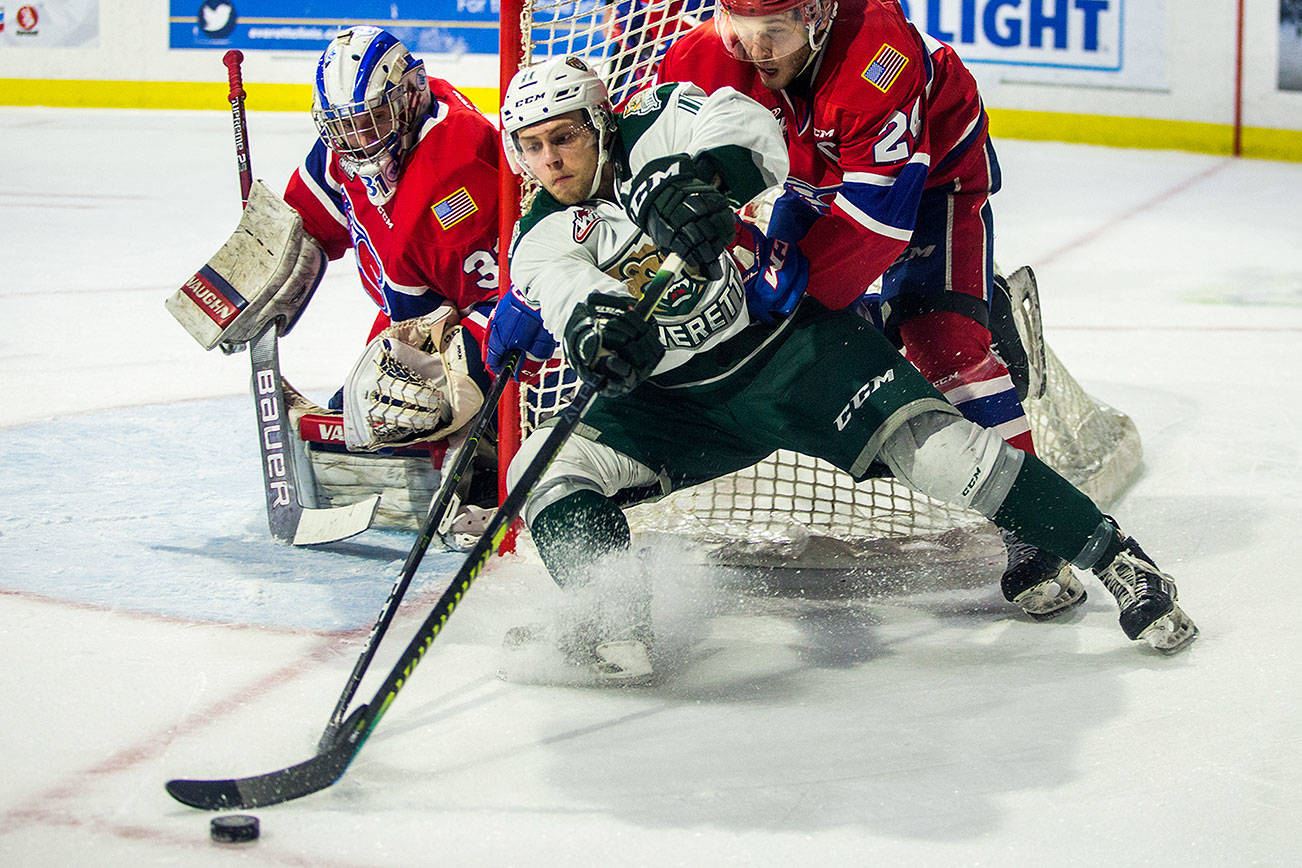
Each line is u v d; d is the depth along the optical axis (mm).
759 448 5395
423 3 25062
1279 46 24672
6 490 7539
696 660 5418
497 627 5738
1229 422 9203
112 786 4230
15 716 4715
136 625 5648
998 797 4227
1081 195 20984
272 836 3936
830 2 5328
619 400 5277
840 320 5207
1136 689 5047
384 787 4273
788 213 5332
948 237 6305
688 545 6500
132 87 26047
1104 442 7785
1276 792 4246
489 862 3812
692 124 4855
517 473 5273
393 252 6875
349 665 5273
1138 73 25234
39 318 12430
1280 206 20391
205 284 6895
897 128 5395
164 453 8391
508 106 4801
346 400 6723
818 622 5871
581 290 4789
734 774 4379
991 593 6238
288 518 6832
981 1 24641
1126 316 13266
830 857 3867
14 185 19797
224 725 4691
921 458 5105
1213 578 6219
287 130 24375
